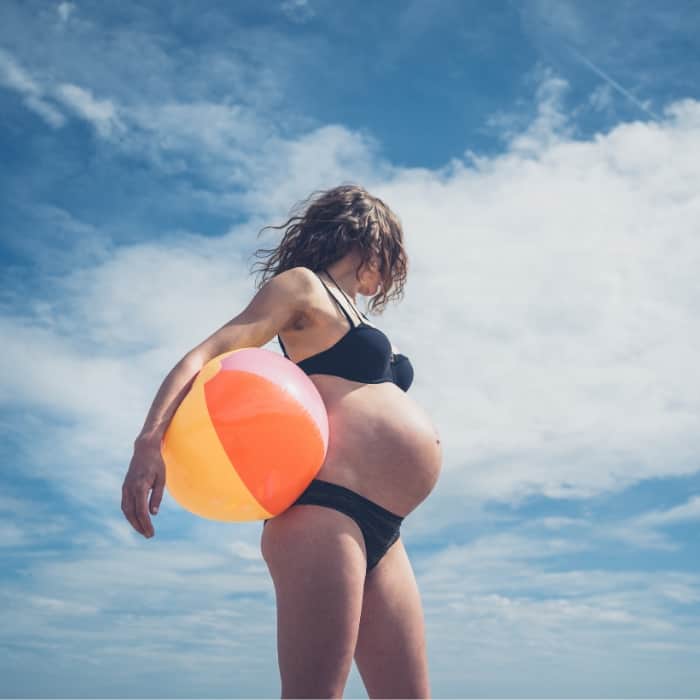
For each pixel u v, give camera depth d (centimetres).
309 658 190
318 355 227
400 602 222
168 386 202
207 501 203
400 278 269
